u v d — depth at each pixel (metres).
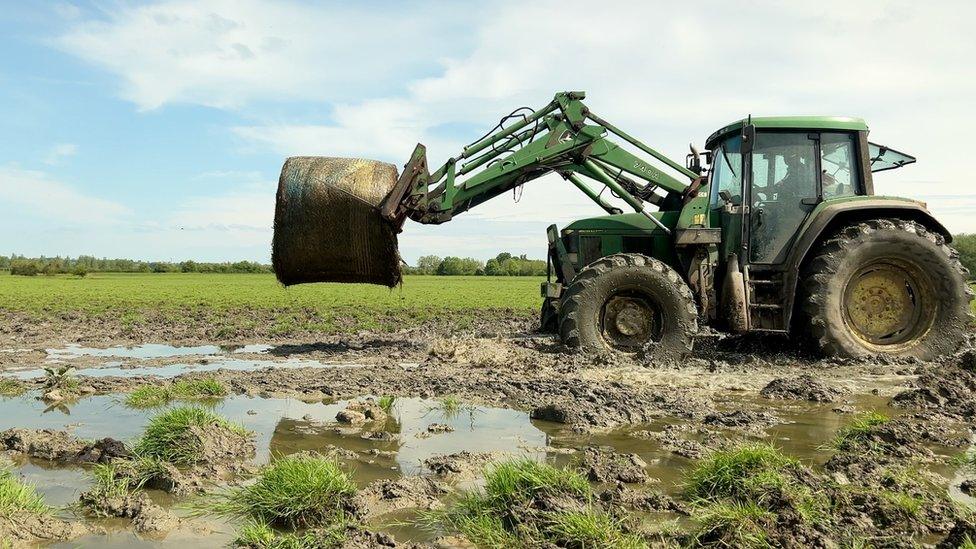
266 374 7.08
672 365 7.52
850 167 8.24
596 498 3.35
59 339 10.89
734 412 5.25
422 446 4.42
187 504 3.39
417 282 47.91
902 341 7.92
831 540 2.88
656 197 9.45
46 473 3.87
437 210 8.41
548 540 2.88
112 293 26.88
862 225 7.83
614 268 7.95
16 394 6.14
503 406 5.63
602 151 8.55
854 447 4.27
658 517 3.20
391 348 9.57
